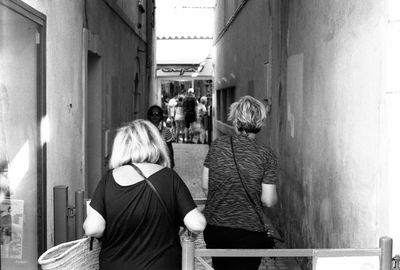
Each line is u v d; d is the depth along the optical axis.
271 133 9.41
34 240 5.31
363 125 4.51
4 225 4.52
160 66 26.81
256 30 11.26
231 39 16.44
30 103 5.22
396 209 4.05
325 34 5.77
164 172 3.46
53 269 3.28
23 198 5.00
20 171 4.93
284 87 8.27
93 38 7.98
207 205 4.49
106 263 3.34
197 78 27.05
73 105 6.85
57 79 6.07
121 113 11.25
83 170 7.37
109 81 9.62
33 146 5.30
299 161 7.12
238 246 4.38
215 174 4.44
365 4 4.48
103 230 3.36
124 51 11.64
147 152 3.50
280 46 8.59
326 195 5.68
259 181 4.41
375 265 3.27
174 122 27.31
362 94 4.54
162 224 3.36
